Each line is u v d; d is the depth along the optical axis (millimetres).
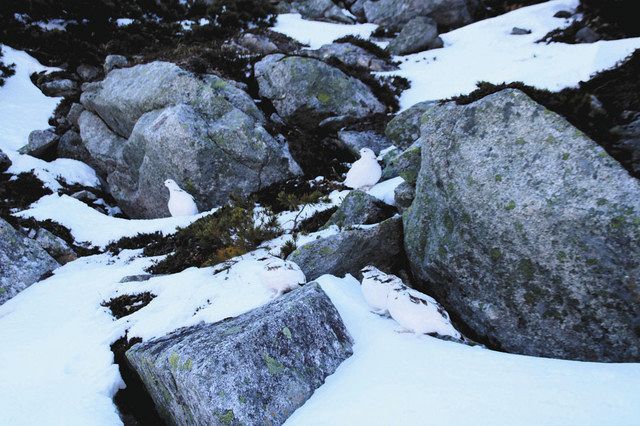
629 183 4410
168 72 12812
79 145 15086
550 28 16844
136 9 22266
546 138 5027
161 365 4422
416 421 3189
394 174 9719
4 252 7973
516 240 4941
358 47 17719
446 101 6590
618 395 3115
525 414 3047
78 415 4414
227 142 11258
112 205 13828
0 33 19438
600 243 4410
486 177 5316
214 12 22938
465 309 5523
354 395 3742
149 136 11445
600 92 9141
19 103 16734
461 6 20312
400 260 6887
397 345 4406
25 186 12234
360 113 13414
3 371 5340
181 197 10461
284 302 4844
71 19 21328
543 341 4801
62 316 6676
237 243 7512
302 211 8898
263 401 3896
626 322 4305
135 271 7840
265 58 14398
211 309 5789
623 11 14969
